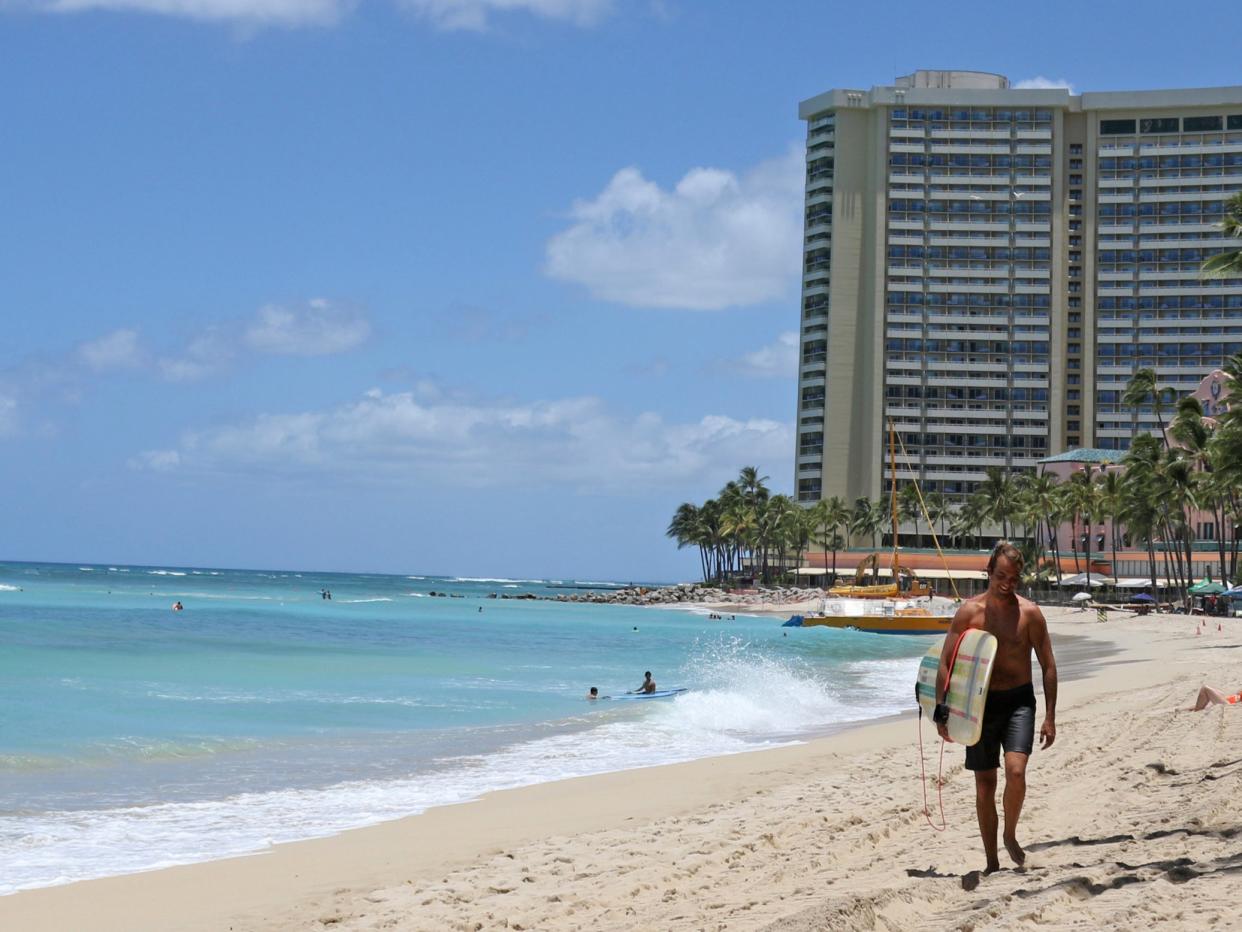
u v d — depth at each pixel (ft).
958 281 561.43
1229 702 65.41
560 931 26.35
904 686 121.60
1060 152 563.89
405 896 31.48
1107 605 382.42
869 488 555.69
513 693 105.81
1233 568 360.48
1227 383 197.47
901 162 566.36
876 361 558.15
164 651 151.43
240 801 50.16
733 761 60.23
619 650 186.50
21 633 178.50
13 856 38.75
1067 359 570.46
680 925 25.31
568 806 47.73
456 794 52.11
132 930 29.12
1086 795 39.65
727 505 604.49
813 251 577.84
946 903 25.29
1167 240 561.84
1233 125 557.74
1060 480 518.78
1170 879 25.32
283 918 29.84
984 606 27.50
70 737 69.82
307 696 98.99
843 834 36.24
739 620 349.00
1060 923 22.18
